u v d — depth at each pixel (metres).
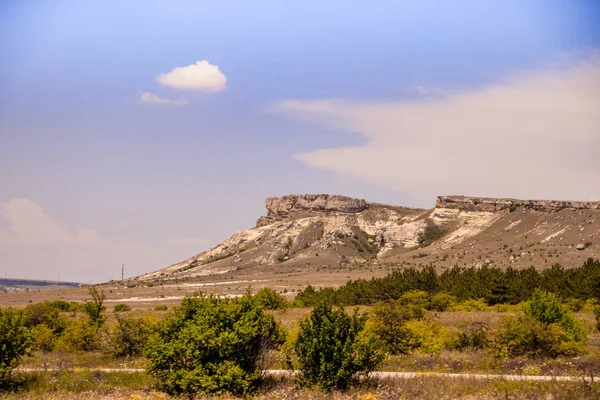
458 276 124.88
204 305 37.97
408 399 31.53
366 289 122.69
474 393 32.03
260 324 36.66
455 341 50.28
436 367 40.72
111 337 49.72
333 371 34.72
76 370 41.47
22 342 37.69
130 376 38.62
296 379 35.78
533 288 105.50
